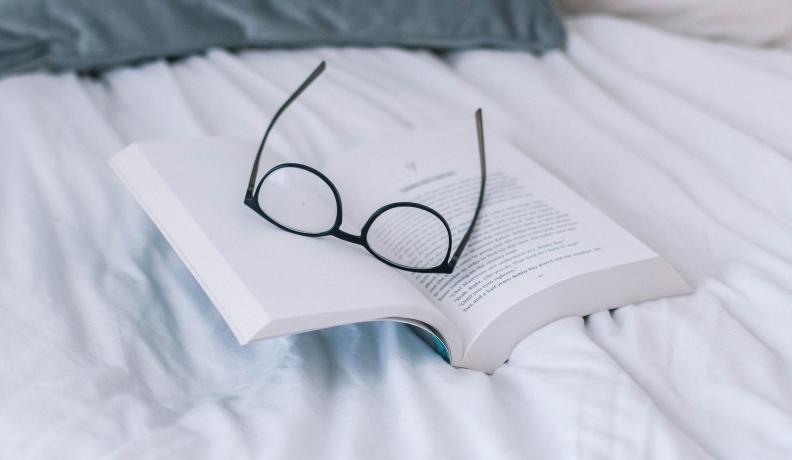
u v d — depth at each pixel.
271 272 0.50
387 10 1.04
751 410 0.50
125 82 0.93
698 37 1.16
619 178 0.78
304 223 0.56
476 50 1.07
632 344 0.55
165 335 0.57
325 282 0.50
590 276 0.58
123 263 0.63
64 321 0.56
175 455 0.45
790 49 1.15
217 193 0.57
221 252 0.51
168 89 0.89
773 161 0.80
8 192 0.69
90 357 0.53
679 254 0.68
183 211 0.54
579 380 0.51
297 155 0.78
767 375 0.53
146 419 0.49
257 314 0.46
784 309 0.60
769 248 0.70
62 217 0.67
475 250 0.61
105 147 0.78
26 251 0.62
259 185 0.56
